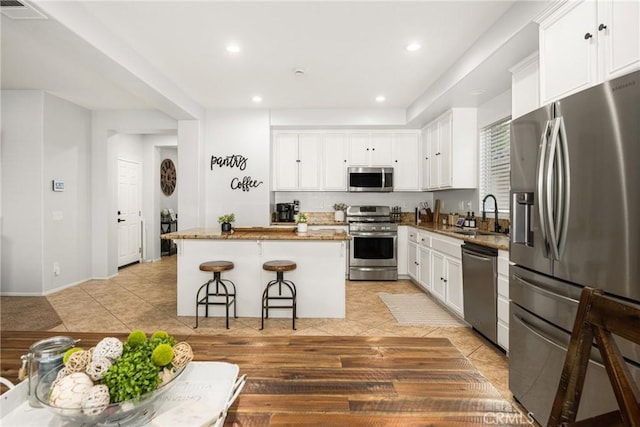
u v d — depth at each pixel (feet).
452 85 11.28
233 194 16.75
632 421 2.35
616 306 2.55
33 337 3.65
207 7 8.01
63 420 2.18
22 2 6.61
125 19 8.52
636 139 4.11
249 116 16.72
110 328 10.53
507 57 8.86
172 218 25.45
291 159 17.89
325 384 2.81
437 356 3.34
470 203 14.61
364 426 2.29
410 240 16.60
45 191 14.28
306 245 11.38
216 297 11.59
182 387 2.69
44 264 14.28
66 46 8.39
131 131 17.46
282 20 8.57
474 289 9.69
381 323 10.98
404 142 17.92
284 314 11.45
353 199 19.10
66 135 15.38
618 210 4.33
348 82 12.92
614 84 4.36
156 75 11.66
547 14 6.46
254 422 2.33
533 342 5.89
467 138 13.89
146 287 15.55
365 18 8.46
